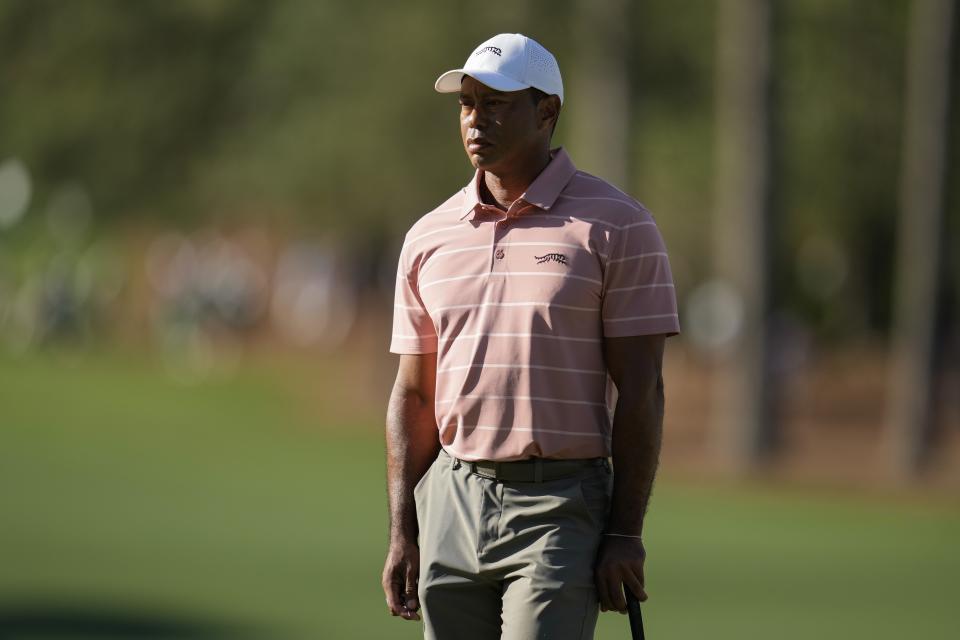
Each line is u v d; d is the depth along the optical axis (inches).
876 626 1503.4
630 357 631.2
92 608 1512.1
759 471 3152.1
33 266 5999.0
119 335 5792.3
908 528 2348.7
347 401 4057.6
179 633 1392.7
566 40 3260.3
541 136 655.1
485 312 636.7
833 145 3521.2
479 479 641.6
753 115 3193.9
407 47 3297.2
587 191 645.3
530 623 618.5
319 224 3688.5
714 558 1989.4
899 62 3425.2
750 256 3230.8
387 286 4296.3
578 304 627.5
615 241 630.5
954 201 3462.1
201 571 1747.0
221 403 3969.0
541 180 642.8
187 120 3993.6
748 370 3228.3
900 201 3646.7
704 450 3417.8
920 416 3206.2
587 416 631.8
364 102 3373.5
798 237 4065.0
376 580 1711.4
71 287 5472.4
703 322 4252.0
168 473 2664.9
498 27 3230.8
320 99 3484.3
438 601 649.6
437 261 653.3
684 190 3469.5
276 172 3567.9
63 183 4345.5
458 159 3376.0
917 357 3225.9
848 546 2130.9
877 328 4613.7
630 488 626.2
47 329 5378.9
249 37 3836.1
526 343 628.4
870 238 4121.6
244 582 1680.6
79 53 3996.1
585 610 625.9
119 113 4030.5
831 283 4498.0
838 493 2827.3
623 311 629.9
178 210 4271.7
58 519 2112.5
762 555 2023.9
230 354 5383.9
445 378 647.8
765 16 3164.4
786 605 1632.6
